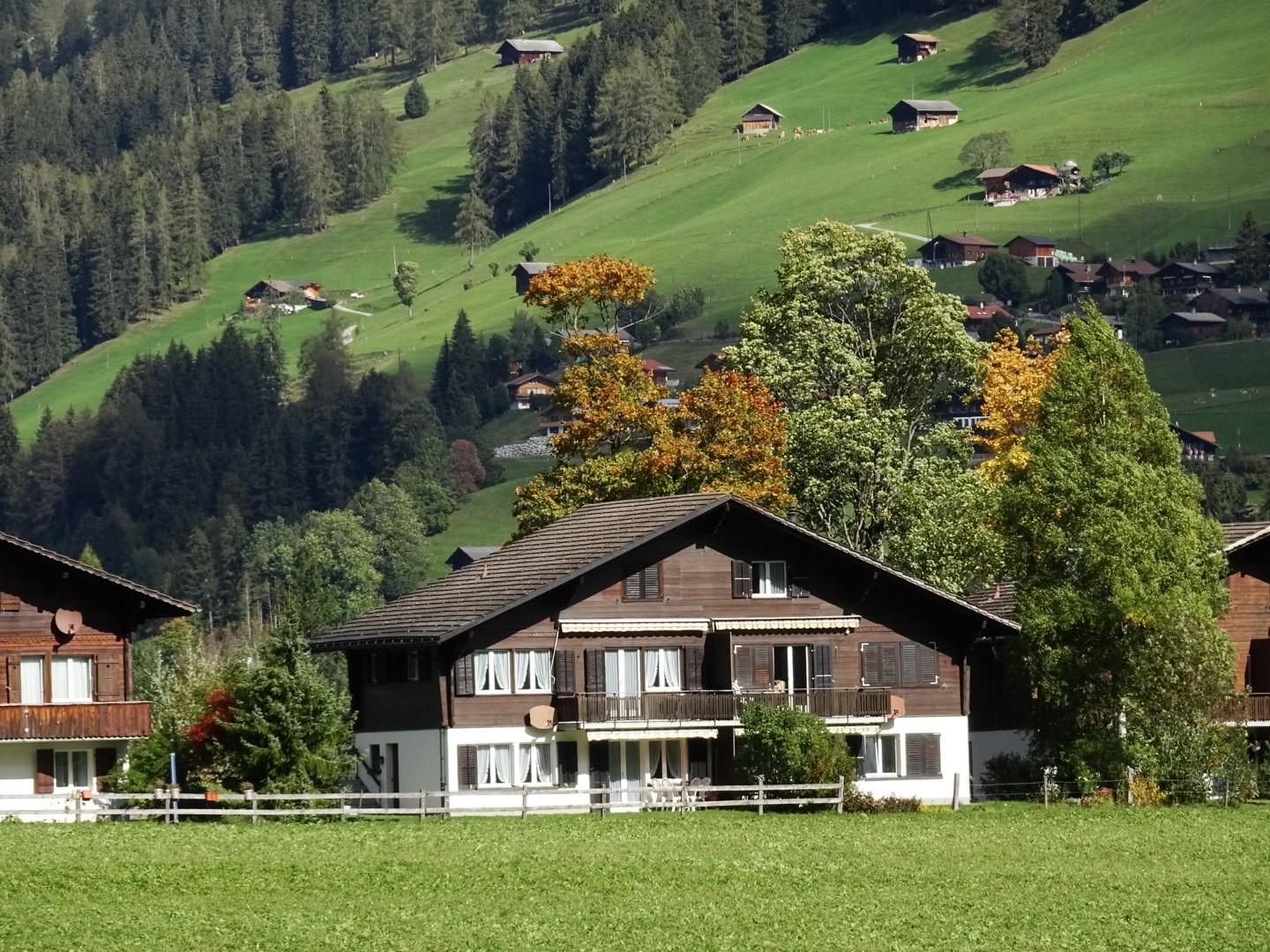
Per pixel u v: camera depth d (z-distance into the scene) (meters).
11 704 197.50
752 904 139.38
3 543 198.25
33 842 156.12
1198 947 128.38
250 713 194.50
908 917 136.25
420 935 125.81
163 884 140.62
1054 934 131.38
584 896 141.25
